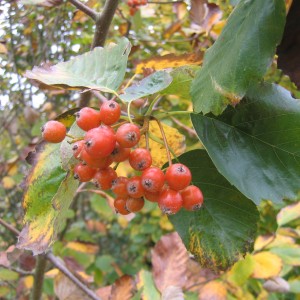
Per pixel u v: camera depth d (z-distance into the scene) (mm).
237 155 144
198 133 144
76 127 163
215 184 159
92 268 532
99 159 138
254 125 148
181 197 138
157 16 495
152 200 145
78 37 470
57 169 180
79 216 721
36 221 173
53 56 476
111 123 140
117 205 152
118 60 168
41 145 183
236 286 297
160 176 133
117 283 280
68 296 303
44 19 455
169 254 270
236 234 158
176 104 447
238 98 127
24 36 468
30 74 167
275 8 125
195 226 161
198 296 284
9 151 704
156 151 198
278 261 278
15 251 318
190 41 392
